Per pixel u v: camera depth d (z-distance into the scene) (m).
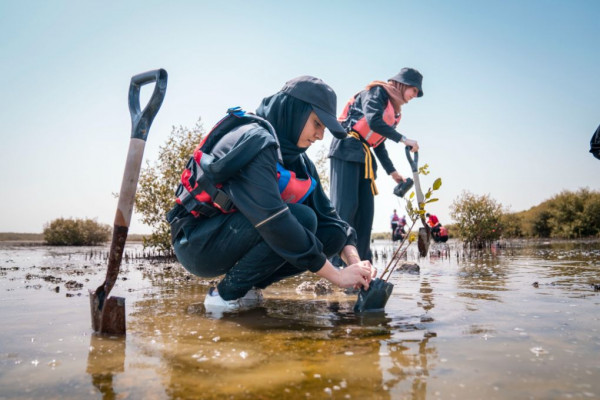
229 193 1.89
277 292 2.90
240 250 2.11
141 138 1.62
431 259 6.88
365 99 3.56
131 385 1.09
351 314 2.02
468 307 2.12
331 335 1.60
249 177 1.83
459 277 3.69
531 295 2.50
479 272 4.12
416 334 1.59
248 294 2.42
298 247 1.85
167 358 1.32
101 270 5.07
